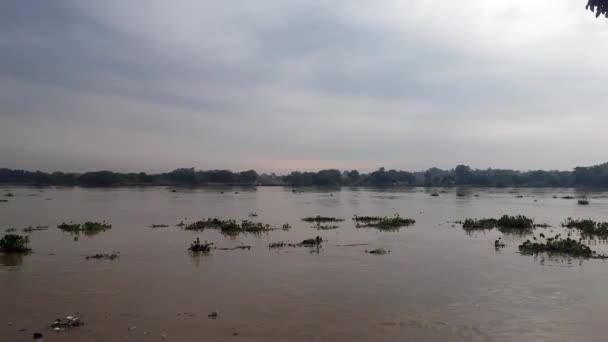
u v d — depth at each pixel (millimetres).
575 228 35031
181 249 24500
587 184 184250
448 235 30812
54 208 53438
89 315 13070
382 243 26953
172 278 17641
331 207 60562
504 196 105250
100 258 21703
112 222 37844
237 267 19781
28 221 38094
